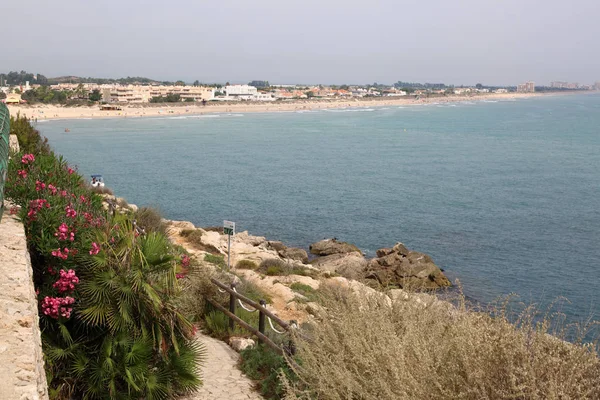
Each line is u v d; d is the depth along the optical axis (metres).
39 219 7.10
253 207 55.31
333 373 5.50
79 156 95.00
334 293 7.03
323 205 56.75
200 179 73.12
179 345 7.28
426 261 32.25
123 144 117.12
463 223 48.78
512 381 4.22
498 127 176.50
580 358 4.34
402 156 103.06
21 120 28.27
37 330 5.40
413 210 54.53
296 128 169.12
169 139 130.00
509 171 83.81
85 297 6.62
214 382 7.73
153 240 7.32
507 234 44.62
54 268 6.71
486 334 4.68
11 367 4.19
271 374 7.61
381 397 4.93
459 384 4.61
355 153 107.56
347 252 36.25
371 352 5.25
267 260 24.84
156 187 66.06
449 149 115.50
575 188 68.19
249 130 159.75
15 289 5.45
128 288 6.74
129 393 6.57
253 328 9.30
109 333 6.71
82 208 7.98
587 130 164.12
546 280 32.38
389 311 6.26
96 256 6.74
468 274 33.59
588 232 45.56
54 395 6.09
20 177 8.55
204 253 22.05
